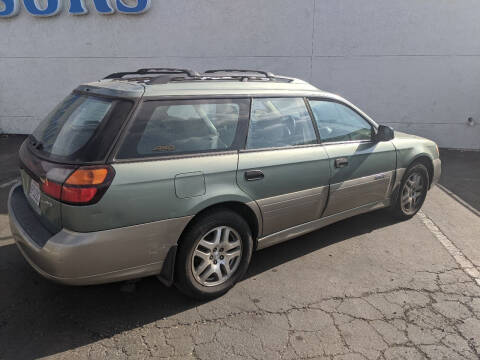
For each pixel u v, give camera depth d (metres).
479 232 4.48
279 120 3.37
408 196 4.65
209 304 3.04
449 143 8.81
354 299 3.14
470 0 7.98
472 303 3.12
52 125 2.99
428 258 3.83
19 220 2.81
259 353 2.54
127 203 2.50
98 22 8.34
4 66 8.73
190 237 2.83
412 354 2.57
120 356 2.48
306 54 8.35
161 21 8.28
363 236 4.29
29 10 8.24
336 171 3.71
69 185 2.38
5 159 7.13
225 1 8.12
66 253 2.37
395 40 8.23
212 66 8.49
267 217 3.27
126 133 2.56
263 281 3.37
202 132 2.90
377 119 8.69
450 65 8.34
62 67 8.68
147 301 3.05
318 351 2.57
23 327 2.73
